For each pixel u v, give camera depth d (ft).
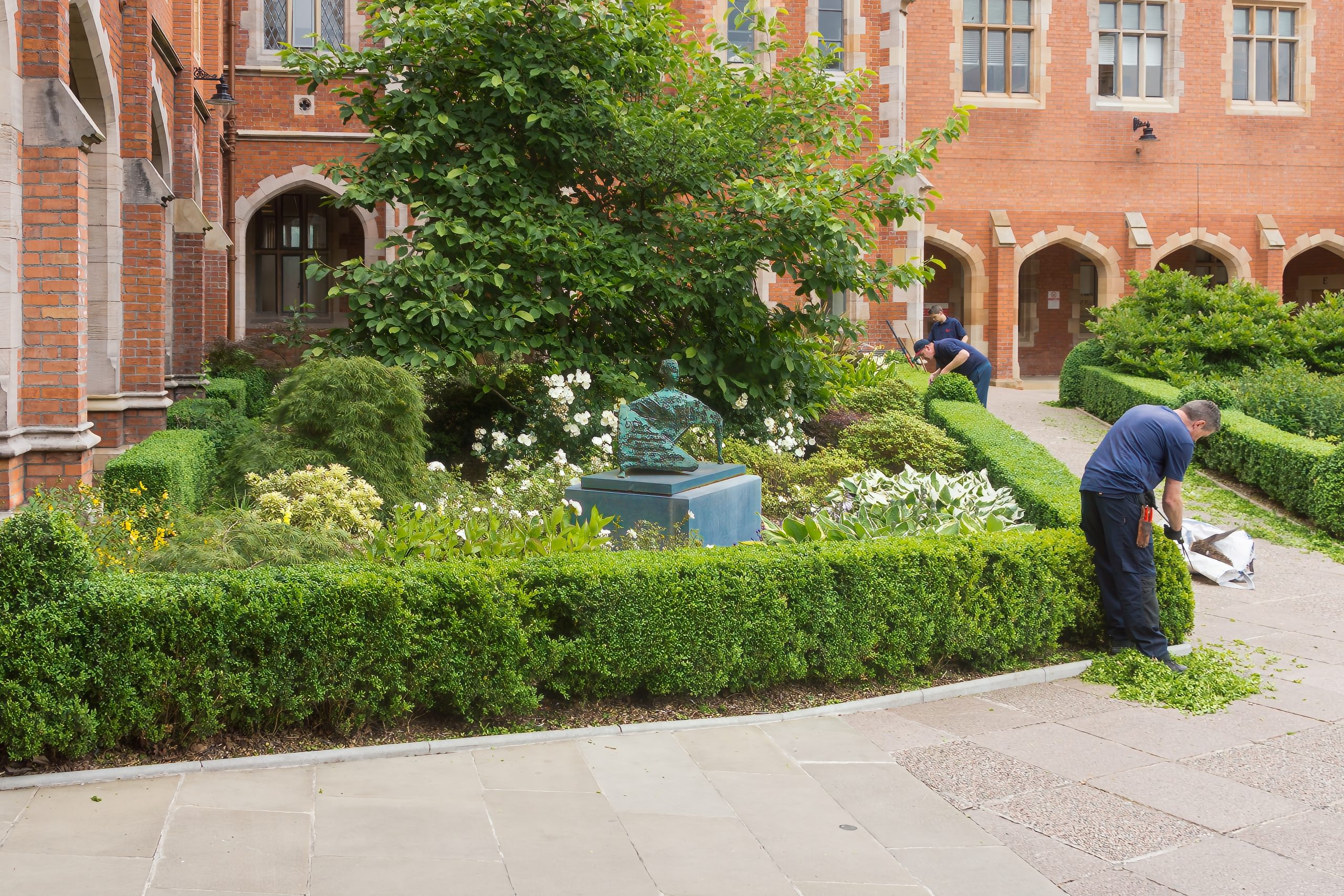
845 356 49.55
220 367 50.37
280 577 14.44
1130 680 18.44
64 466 24.81
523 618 15.83
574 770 13.97
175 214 41.29
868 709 17.06
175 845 11.18
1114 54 75.31
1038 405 55.06
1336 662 19.76
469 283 29.94
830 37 62.64
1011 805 13.24
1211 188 76.02
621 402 31.01
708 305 33.17
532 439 29.73
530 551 18.83
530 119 30.94
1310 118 77.36
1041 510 26.35
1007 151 72.59
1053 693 18.11
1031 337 80.07
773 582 17.12
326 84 32.73
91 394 31.30
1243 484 36.65
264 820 11.92
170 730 13.67
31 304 24.62
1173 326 49.85
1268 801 13.41
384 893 10.35
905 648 18.20
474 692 15.20
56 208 24.58
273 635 14.06
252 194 61.46
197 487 27.25
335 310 73.15
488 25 31.81
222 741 14.12
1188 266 83.25
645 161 33.04
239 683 13.89
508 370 33.86
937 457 33.42
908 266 34.04
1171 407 41.73
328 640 14.40
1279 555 29.48
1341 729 16.19
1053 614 19.57
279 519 19.40
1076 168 73.67
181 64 42.04
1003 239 71.56
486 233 30.81
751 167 34.09
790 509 29.96
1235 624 22.50
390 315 29.76
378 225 62.39
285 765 13.67
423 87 32.63
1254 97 77.30
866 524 23.07
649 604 16.29
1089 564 20.12
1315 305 51.44
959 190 72.18
